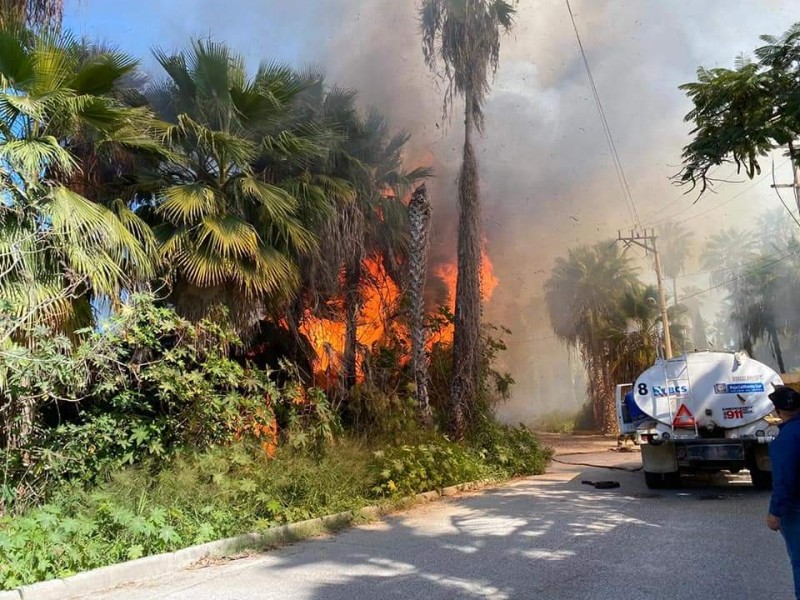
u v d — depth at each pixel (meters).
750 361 10.33
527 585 5.30
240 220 10.22
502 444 13.97
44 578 5.60
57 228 7.72
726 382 10.30
